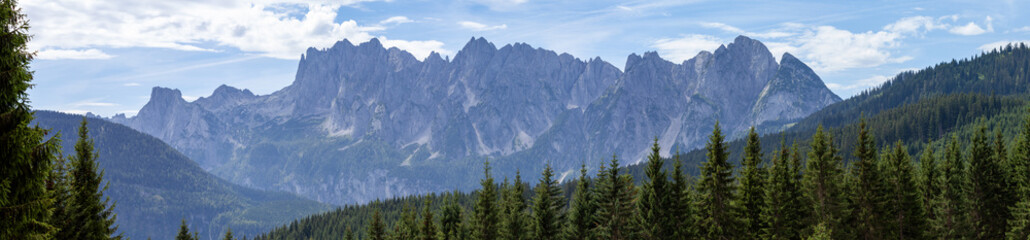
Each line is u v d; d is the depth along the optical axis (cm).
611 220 5878
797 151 5816
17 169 1755
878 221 5997
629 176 6056
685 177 5641
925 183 7862
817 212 5753
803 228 5647
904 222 6431
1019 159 7331
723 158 5616
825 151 5909
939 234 7025
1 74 1705
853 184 6281
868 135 6219
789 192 5556
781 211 5428
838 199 5744
